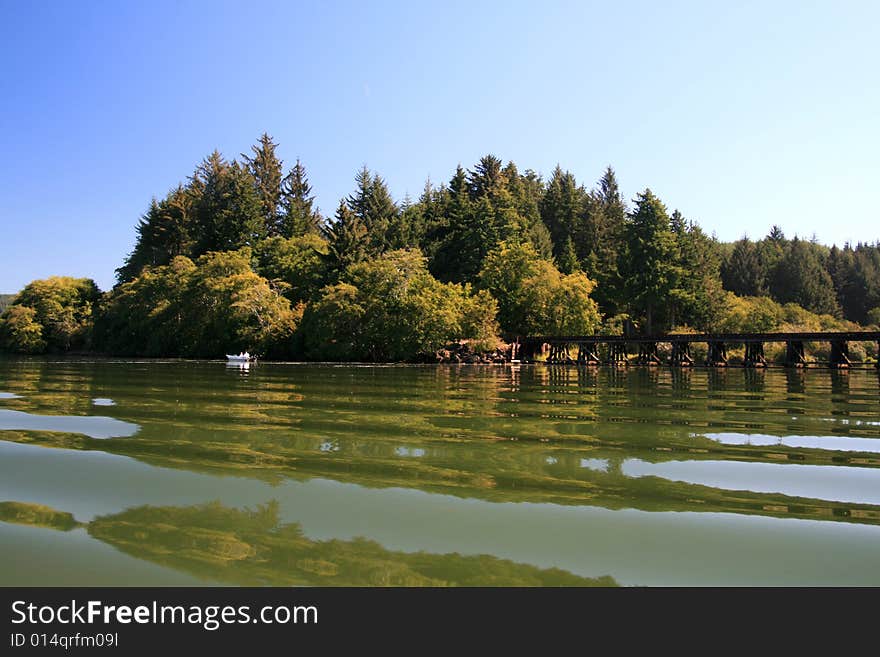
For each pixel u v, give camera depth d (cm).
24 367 3647
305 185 10494
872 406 1653
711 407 1609
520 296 6812
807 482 755
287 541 540
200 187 9712
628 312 8244
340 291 5541
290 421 1247
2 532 558
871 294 10831
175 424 1188
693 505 653
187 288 6250
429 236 9181
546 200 10881
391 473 780
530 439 1052
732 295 8631
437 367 4494
